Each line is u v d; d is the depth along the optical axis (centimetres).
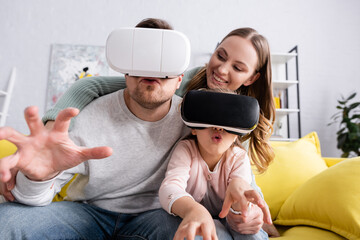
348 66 318
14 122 285
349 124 274
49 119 67
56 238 57
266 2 319
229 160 70
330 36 320
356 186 82
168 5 309
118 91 77
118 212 73
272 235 91
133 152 73
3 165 42
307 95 311
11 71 291
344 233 75
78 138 71
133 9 305
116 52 57
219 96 59
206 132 63
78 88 76
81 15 300
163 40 57
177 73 58
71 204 68
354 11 324
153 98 62
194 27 310
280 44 315
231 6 315
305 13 321
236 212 60
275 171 116
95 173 70
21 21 296
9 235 53
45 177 51
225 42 86
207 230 46
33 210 58
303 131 306
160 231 58
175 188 59
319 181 92
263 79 93
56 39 296
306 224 90
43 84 290
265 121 86
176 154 70
